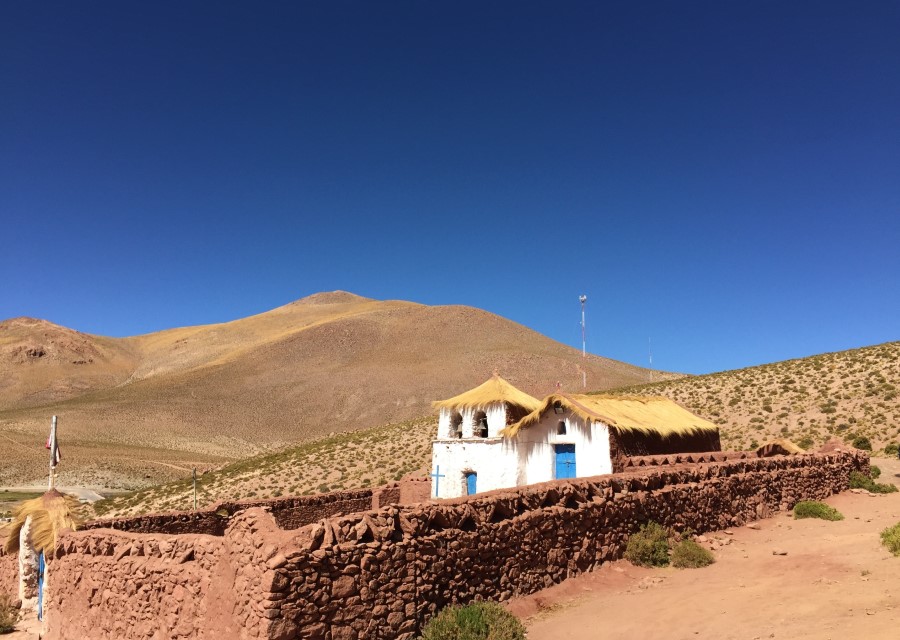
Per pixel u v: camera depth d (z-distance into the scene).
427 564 9.78
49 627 13.22
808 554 13.43
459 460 26.45
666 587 12.22
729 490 18.36
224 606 8.66
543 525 12.24
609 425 21.69
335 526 8.84
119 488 76.19
